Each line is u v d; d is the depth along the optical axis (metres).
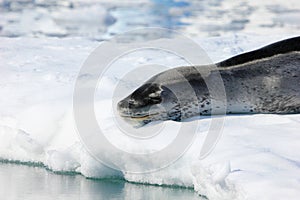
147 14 61.34
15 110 30.91
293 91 30.42
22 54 45.06
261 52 31.72
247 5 64.00
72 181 26.09
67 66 41.41
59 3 67.88
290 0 65.25
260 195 20.03
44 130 28.73
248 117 28.22
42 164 28.58
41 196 24.27
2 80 37.69
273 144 24.39
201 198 23.11
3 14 62.97
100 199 23.75
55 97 32.69
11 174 27.14
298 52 31.44
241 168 22.09
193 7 64.00
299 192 20.02
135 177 25.48
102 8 64.50
